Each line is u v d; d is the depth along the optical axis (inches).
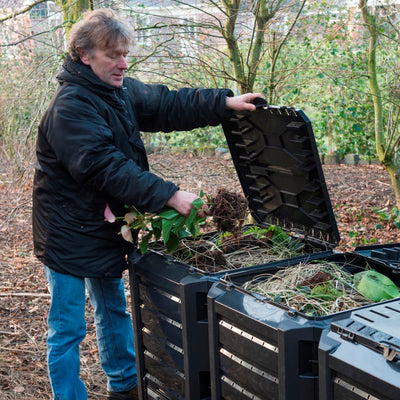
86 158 93.6
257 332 78.2
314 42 288.8
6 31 217.6
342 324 68.0
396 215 229.5
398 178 205.0
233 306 82.2
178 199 94.0
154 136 338.6
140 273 102.9
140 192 93.4
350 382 65.2
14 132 171.8
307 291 86.7
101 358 118.2
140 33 200.2
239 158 115.4
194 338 92.4
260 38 156.1
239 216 99.6
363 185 292.4
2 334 156.9
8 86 188.1
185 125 110.9
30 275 202.5
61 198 101.0
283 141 101.0
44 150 100.2
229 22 153.5
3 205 248.2
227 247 109.0
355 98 307.1
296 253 105.5
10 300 181.6
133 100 108.5
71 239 101.8
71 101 94.9
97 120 95.4
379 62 279.7
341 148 335.6
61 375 105.7
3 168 210.8
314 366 72.5
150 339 105.7
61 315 104.5
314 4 255.9
